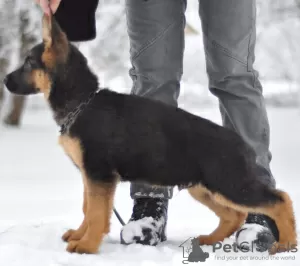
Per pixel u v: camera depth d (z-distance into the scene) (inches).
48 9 187.0
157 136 170.2
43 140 730.2
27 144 690.8
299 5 727.7
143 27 198.1
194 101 1095.0
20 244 169.8
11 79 184.5
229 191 167.3
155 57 197.6
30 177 447.8
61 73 176.4
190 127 171.5
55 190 379.2
